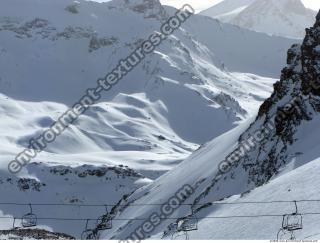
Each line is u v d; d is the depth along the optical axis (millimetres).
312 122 95688
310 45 103625
